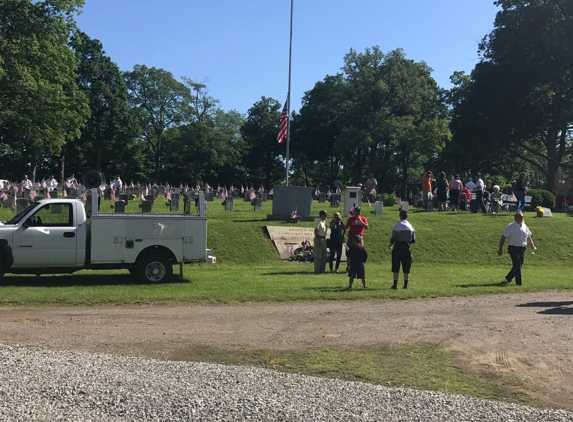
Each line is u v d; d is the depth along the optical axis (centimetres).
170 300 1222
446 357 820
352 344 879
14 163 6619
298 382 675
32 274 1509
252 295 1272
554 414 602
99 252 1438
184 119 7669
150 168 7994
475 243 2361
